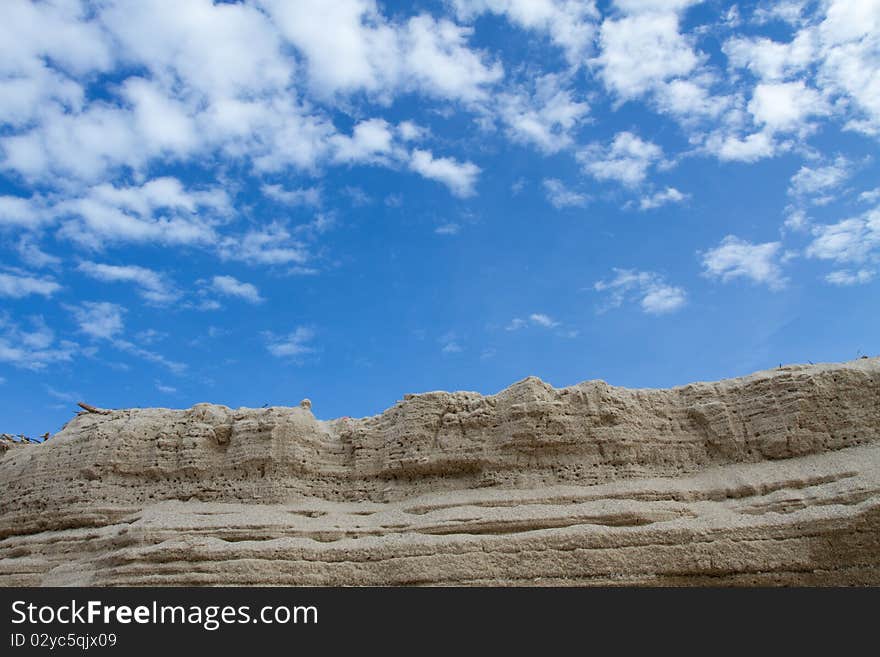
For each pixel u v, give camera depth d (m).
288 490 33.81
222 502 33.81
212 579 26.53
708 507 29.36
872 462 28.81
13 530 34.03
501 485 32.47
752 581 25.03
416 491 33.50
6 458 39.25
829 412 31.70
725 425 33.03
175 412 37.50
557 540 26.38
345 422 37.41
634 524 27.77
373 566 26.83
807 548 25.23
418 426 34.59
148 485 34.78
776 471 30.50
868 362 33.19
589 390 33.97
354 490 34.69
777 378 33.16
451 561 26.34
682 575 25.41
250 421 35.75
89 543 31.33
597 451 32.84
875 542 24.73
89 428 36.47
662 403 34.69
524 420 33.22
